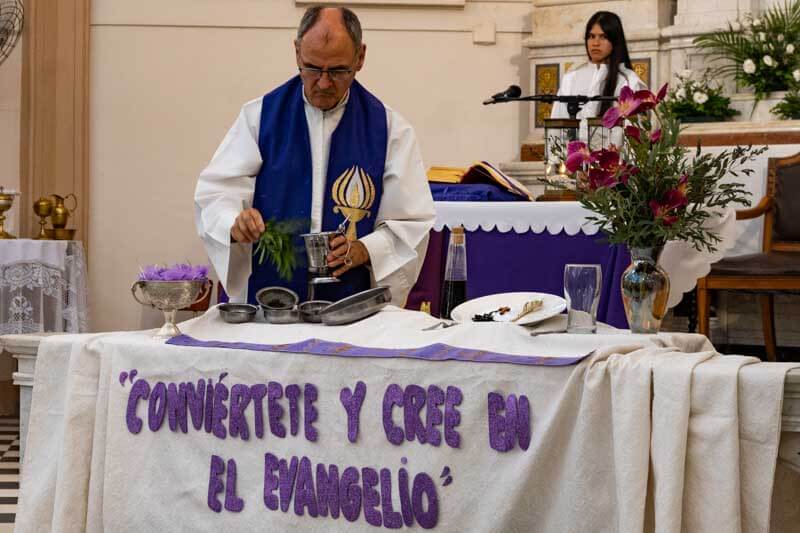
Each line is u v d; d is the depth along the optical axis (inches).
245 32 262.7
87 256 264.2
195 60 263.1
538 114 255.1
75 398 94.7
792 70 230.2
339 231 107.2
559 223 140.8
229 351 91.5
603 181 94.7
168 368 93.3
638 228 94.2
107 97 263.7
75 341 96.6
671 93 234.1
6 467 183.2
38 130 256.5
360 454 86.7
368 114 118.3
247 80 263.0
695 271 137.1
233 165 116.0
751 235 227.6
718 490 73.8
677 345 91.5
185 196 264.5
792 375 73.0
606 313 135.3
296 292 112.5
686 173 95.3
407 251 114.9
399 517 85.3
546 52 253.6
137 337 98.3
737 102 236.2
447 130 262.7
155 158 264.2
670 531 73.6
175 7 262.2
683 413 74.4
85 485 95.0
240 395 90.8
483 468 83.0
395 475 85.5
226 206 113.3
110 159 264.2
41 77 256.8
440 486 83.9
